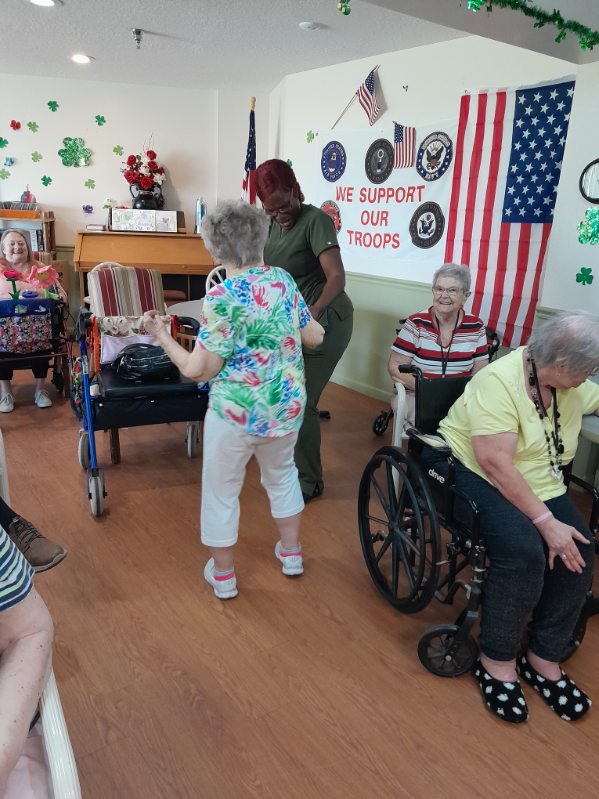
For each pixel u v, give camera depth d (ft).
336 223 15.16
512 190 11.07
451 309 8.82
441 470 6.18
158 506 9.05
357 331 14.94
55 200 18.83
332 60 14.07
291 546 7.36
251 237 5.79
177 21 11.85
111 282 11.03
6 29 12.92
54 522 8.47
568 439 5.85
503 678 5.61
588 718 5.56
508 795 4.78
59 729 2.88
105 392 8.21
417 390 6.72
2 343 11.70
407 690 5.80
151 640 6.31
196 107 18.74
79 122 18.28
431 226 12.80
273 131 17.89
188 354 5.99
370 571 7.27
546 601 5.64
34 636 2.89
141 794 4.66
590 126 9.33
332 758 5.04
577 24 7.32
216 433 6.19
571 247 9.92
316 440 9.14
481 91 11.18
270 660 6.11
